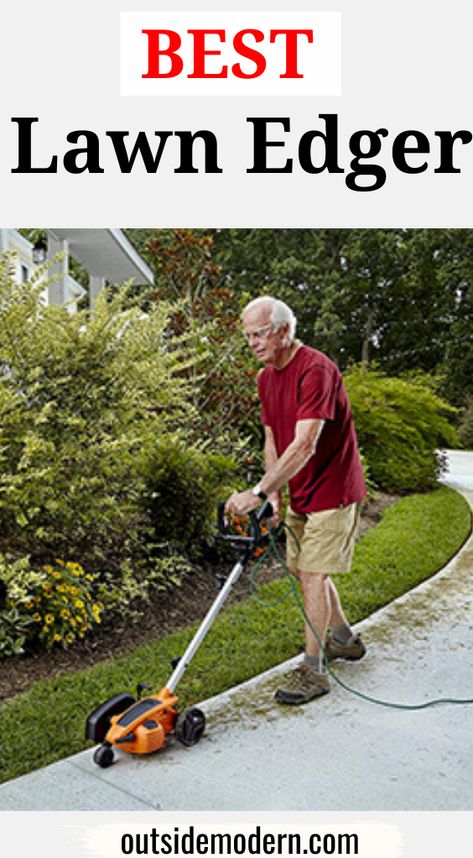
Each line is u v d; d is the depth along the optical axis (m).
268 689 3.08
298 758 2.54
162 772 2.43
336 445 2.98
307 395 2.84
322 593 3.03
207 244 6.73
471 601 4.29
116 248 8.62
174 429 5.65
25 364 3.66
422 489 9.04
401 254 28.39
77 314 3.87
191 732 2.57
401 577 4.71
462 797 2.31
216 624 3.77
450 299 27.83
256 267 29.19
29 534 3.75
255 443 6.38
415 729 2.76
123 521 4.09
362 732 2.73
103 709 2.50
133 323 4.06
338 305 28.80
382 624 3.90
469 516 7.15
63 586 3.43
